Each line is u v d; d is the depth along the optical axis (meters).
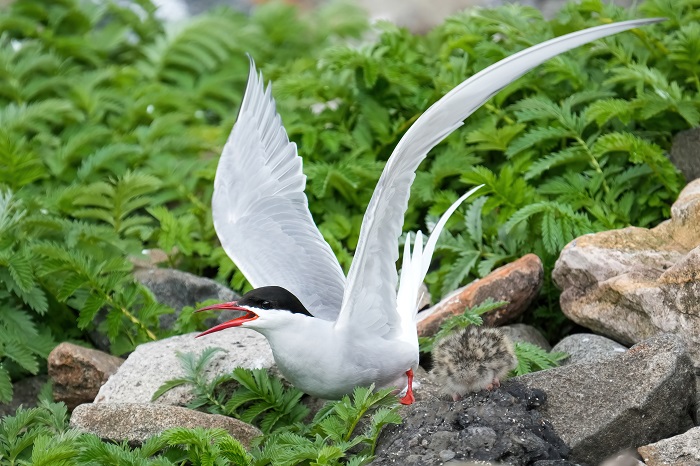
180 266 13.99
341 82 14.92
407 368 9.93
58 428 10.25
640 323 10.65
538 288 11.67
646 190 12.83
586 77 13.84
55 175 15.09
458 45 14.48
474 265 12.59
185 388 10.70
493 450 8.62
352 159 13.98
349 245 13.36
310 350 9.59
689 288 10.20
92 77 17.17
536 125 13.71
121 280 12.45
